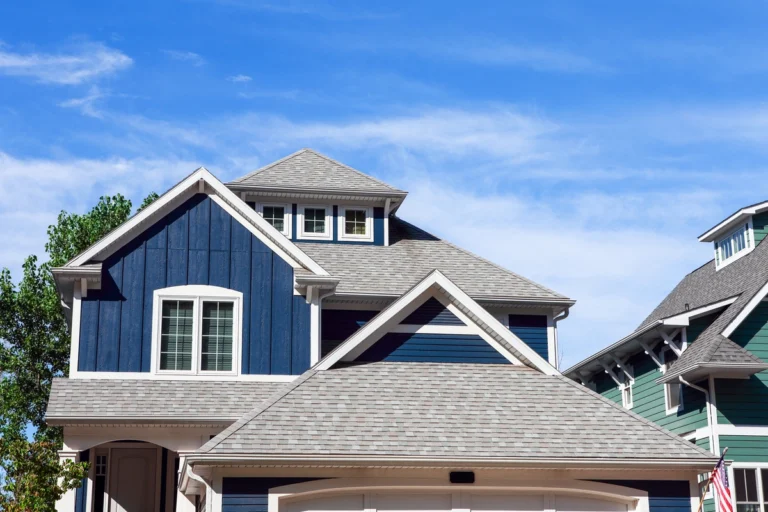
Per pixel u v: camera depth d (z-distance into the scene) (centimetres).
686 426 2767
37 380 4341
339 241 2795
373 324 1938
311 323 2261
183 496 2114
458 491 1708
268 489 1641
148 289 2214
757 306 2714
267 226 2277
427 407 1798
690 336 2828
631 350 3195
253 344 2228
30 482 2069
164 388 2139
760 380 2628
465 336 1992
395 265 2677
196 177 2258
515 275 2702
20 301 4306
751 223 3241
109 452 2314
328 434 1684
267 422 1694
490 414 1798
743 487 2545
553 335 2592
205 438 2073
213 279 2245
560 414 1823
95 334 2167
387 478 1683
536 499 1731
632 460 1709
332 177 2869
